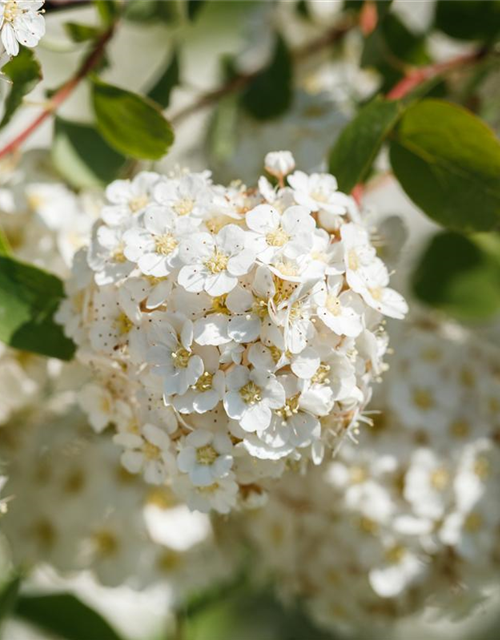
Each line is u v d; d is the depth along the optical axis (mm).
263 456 207
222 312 207
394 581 257
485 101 276
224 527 271
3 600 263
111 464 260
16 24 208
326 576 266
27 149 261
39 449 260
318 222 217
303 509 262
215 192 218
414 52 273
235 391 205
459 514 253
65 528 260
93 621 269
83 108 271
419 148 239
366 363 214
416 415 257
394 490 257
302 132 276
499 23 269
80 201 257
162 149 239
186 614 279
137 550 261
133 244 210
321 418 214
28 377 247
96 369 222
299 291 204
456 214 241
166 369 207
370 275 215
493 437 260
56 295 229
